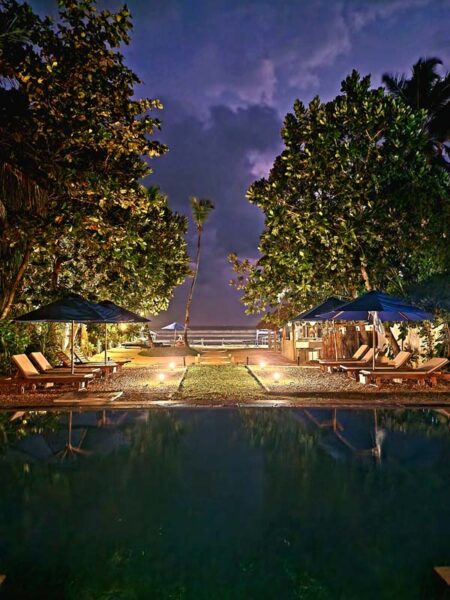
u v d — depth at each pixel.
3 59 10.66
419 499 5.00
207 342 42.31
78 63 11.13
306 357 20.94
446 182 16.94
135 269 19.77
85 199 12.09
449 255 14.80
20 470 5.98
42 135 11.47
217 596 3.30
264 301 17.88
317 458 6.46
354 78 15.38
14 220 11.43
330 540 4.10
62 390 12.48
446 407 10.01
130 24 11.13
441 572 3.58
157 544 4.04
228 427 8.27
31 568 3.65
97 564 3.70
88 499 5.00
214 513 4.64
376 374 12.71
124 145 12.02
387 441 7.30
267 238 16.56
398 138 14.91
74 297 13.59
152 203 12.31
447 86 24.48
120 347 34.31
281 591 3.35
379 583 3.42
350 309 12.63
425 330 16.73
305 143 15.70
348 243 14.50
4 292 13.07
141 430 8.05
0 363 15.10
